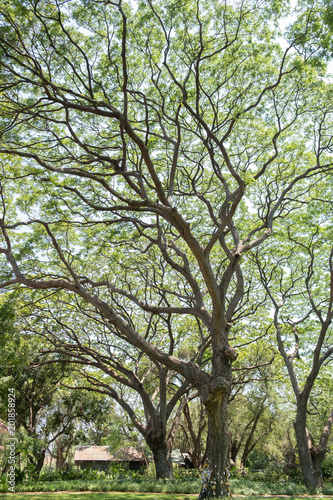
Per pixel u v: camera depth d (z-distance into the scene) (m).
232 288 24.67
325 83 16.05
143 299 24.95
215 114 14.50
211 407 13.05
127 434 32.91
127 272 22.67
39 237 18.80
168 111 16.19
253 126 17.78
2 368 19.16
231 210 13.30
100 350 25.70
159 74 14.68
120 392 31.81
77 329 25.28
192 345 28.73
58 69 14.00
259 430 36.22
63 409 30.31
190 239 12.92
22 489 17.19
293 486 18.83
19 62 11.52
